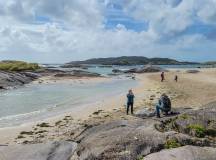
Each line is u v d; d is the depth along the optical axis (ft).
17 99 133.39
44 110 103.14
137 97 128.47
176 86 177.47
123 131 31.73
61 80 250.78
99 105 110.11
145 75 325.83
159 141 28.66
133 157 27.22
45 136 63.16
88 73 315.99
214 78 246.68
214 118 34.50
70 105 113.70
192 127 32.07
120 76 316.60
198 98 115.85
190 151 26.76
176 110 73.41
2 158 31.24
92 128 37.24
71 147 33.19
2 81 190.80
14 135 66.44
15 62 345.72
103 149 28.58
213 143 29.66
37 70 309.42
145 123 34.35
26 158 31.04
